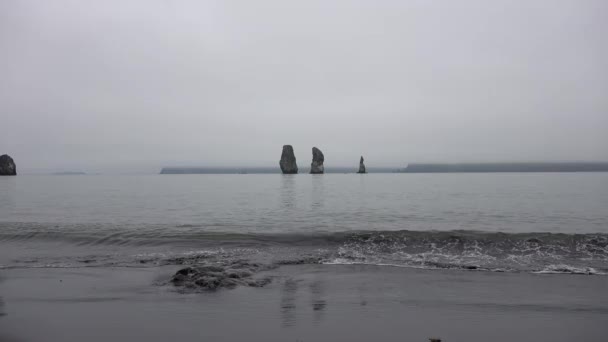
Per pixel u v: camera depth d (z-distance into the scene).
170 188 62.78
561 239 14.15
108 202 35.94
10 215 25.47
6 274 10.71
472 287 9.41
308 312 7.48
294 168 129.50
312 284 9.66
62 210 28.75
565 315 7.34
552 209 27.36
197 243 14.89
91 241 15.38
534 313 7.46
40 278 10.25
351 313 7.44
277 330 6.48
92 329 6.51
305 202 35.47
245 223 21.08
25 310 7.57
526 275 10.59
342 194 46.28
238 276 10.23
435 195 42.88
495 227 19.44
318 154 130.00
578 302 8.16
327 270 11.17
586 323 6.89
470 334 6.35
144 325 6.70
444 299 8.41
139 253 13.59
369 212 26.92
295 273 10.81
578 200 34.12
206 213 26.58
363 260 12.45
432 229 18.55
